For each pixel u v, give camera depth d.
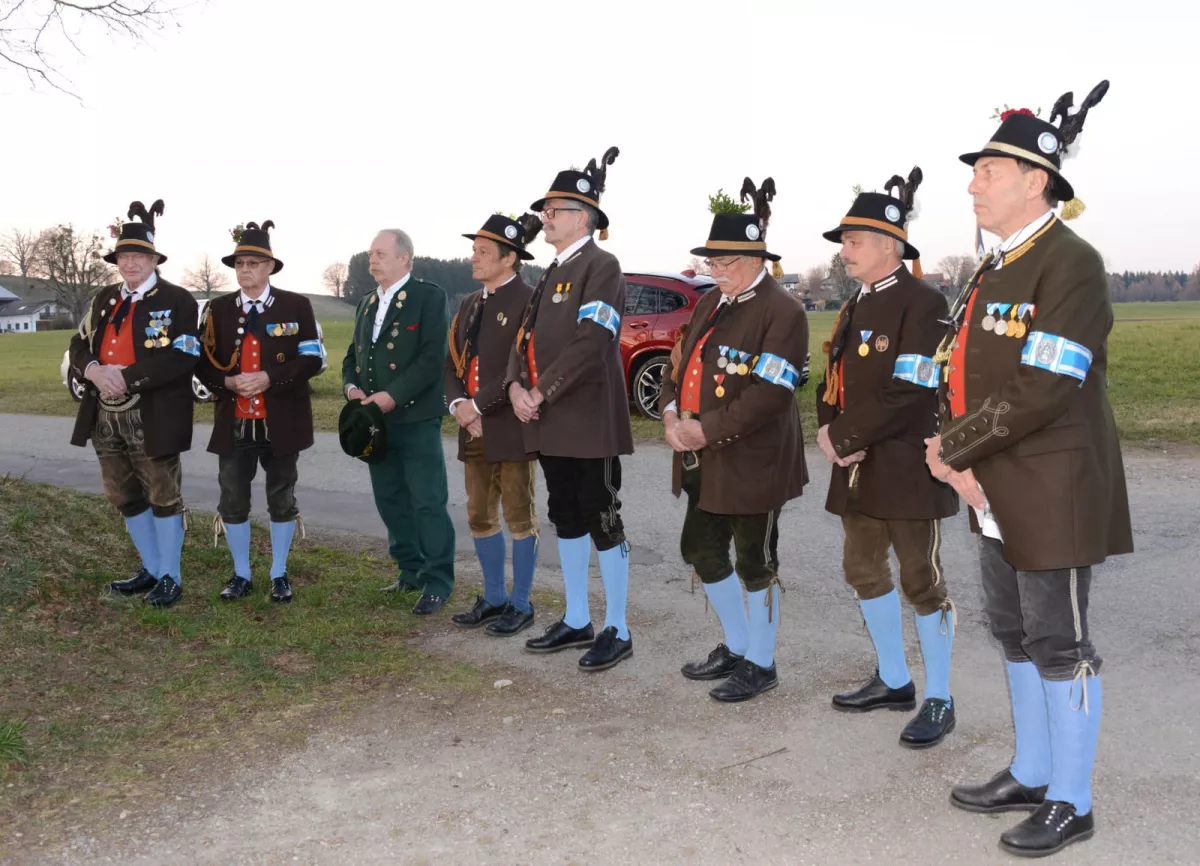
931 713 3.78
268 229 5.76
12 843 3.11
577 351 4.51
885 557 3.99
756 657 4.27
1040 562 2.92
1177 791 3.28
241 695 4.29
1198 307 103.69
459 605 5.70
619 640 4.75
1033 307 2.94
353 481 9.72
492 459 5.07
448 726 3.99
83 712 4.07
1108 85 3.01
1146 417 11.09
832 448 3.81
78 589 5.39
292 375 5.57
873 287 3.85
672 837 3.11
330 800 3.38
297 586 6.02
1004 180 2.99
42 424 15.24
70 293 72.00
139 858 3.04
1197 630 4.76
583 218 4.74
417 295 5.68
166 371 5.27
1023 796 3.22
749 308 4.15
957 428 3.02
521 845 3.08
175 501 5.50
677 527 7.45
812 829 3.15
